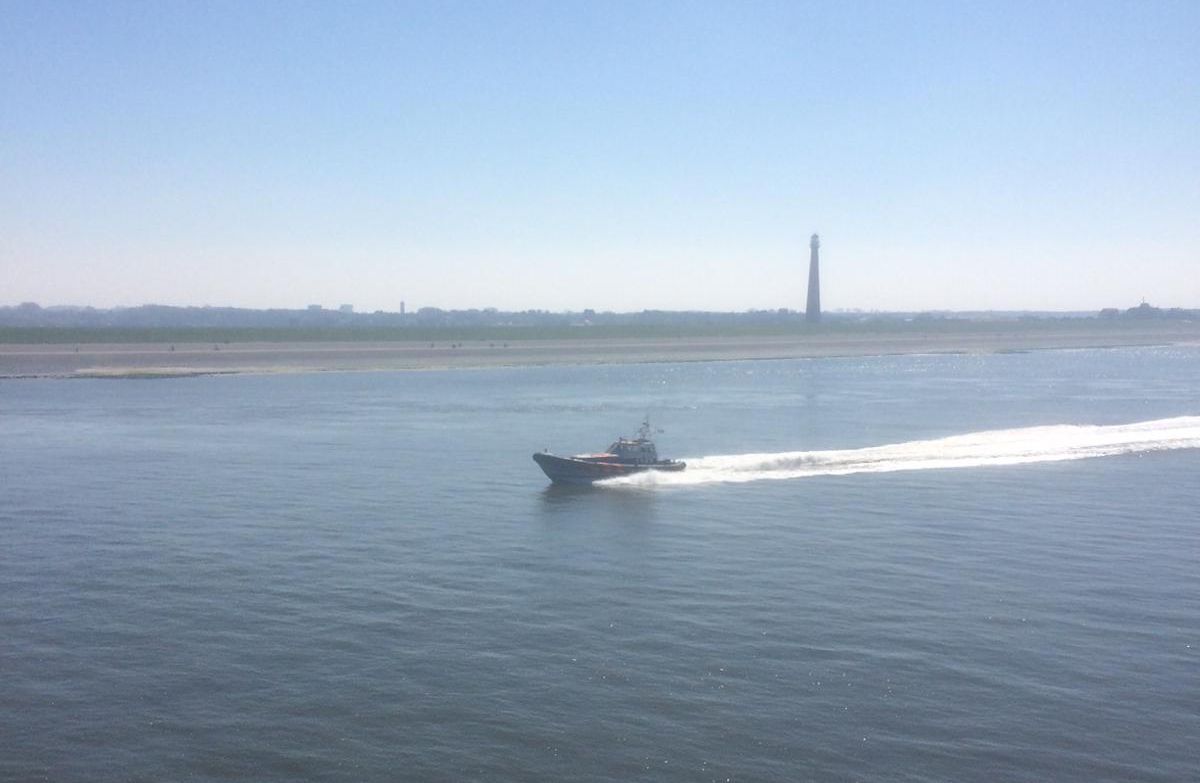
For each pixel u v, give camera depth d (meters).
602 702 27.66
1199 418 85.06
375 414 93.94
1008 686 28.78
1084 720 26.84
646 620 33.81
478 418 90.88
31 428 82.50
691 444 74.56
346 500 53.00
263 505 51.72
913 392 120.25
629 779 24.00
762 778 24.06
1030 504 51.94
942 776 24.20
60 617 34.09
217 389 121.56
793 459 63.81
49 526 46.94
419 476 60.12
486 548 43.06
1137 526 47.12
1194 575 39.28
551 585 37.72
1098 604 35.66
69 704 27.61
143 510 50.41
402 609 34.91
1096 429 77.88
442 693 28.16
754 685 28.73
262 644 31.64
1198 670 29.98
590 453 68.94
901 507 51.22
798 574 39.16
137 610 34.78
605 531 46.06
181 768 24.45
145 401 105.62
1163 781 24.09
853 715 27.02
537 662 30.23
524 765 24.55
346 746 25.41
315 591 36.88
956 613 34.62
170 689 28.47
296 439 76.12
